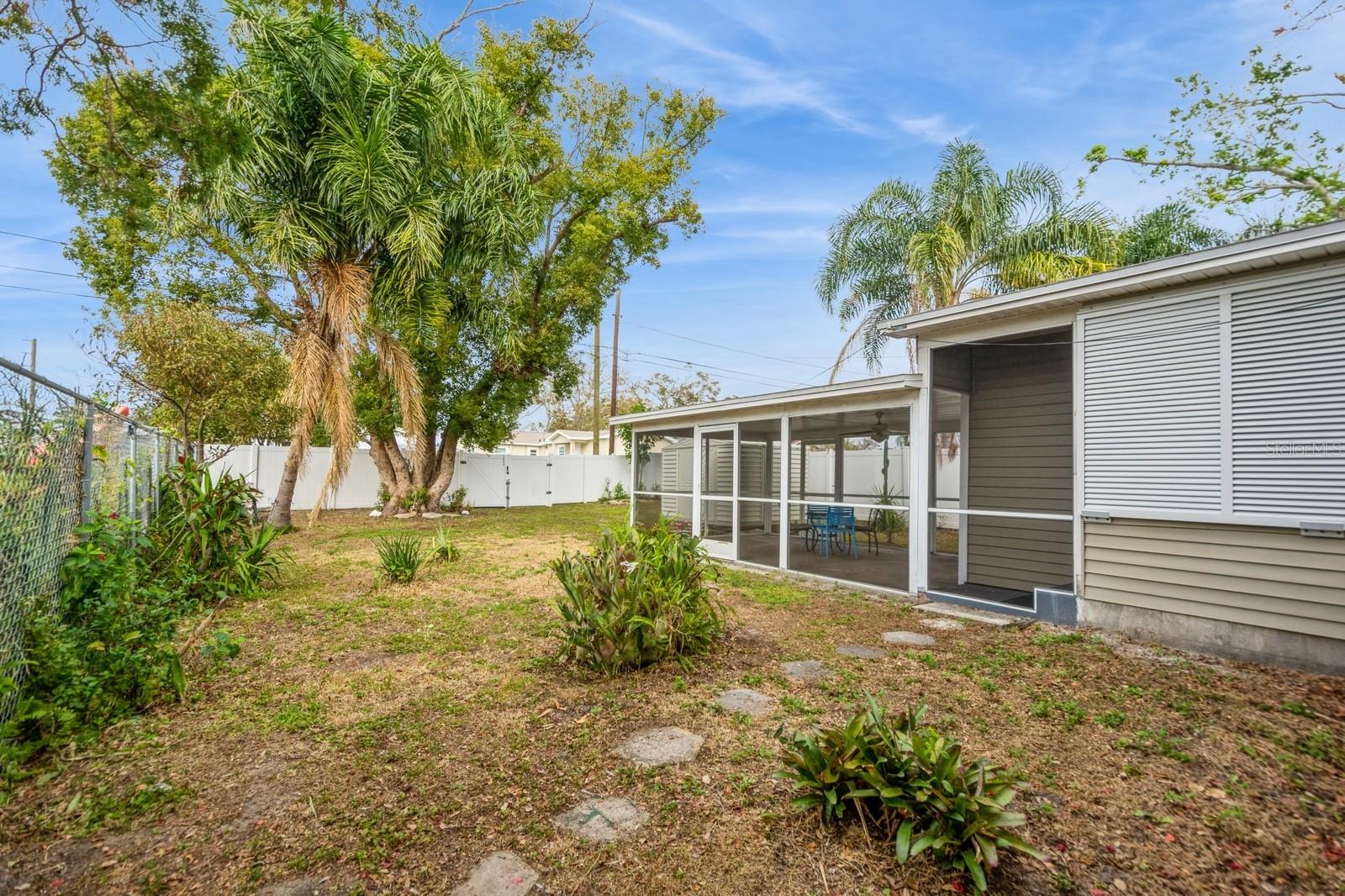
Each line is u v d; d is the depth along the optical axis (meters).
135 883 2.14
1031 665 4.57
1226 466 4.73
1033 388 7.23
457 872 2.25
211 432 10.91
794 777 2.62
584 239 14.44
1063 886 2.16
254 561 6.77
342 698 3.88
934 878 2.19
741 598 6.95
